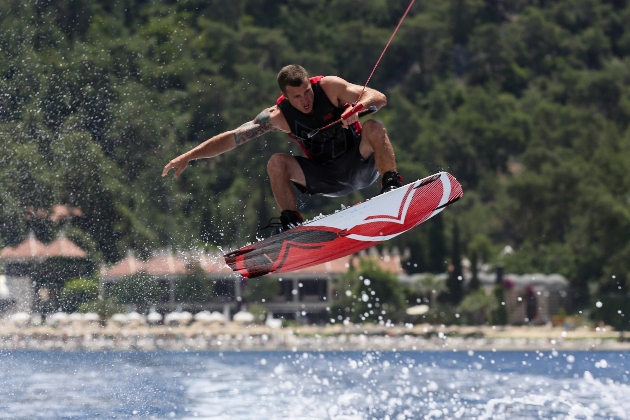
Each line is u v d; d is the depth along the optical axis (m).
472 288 177.25
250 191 150.00
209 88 142.38
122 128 106.19
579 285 188.75
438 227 199.38
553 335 147.50
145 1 127.69
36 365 65.75
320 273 176.75
